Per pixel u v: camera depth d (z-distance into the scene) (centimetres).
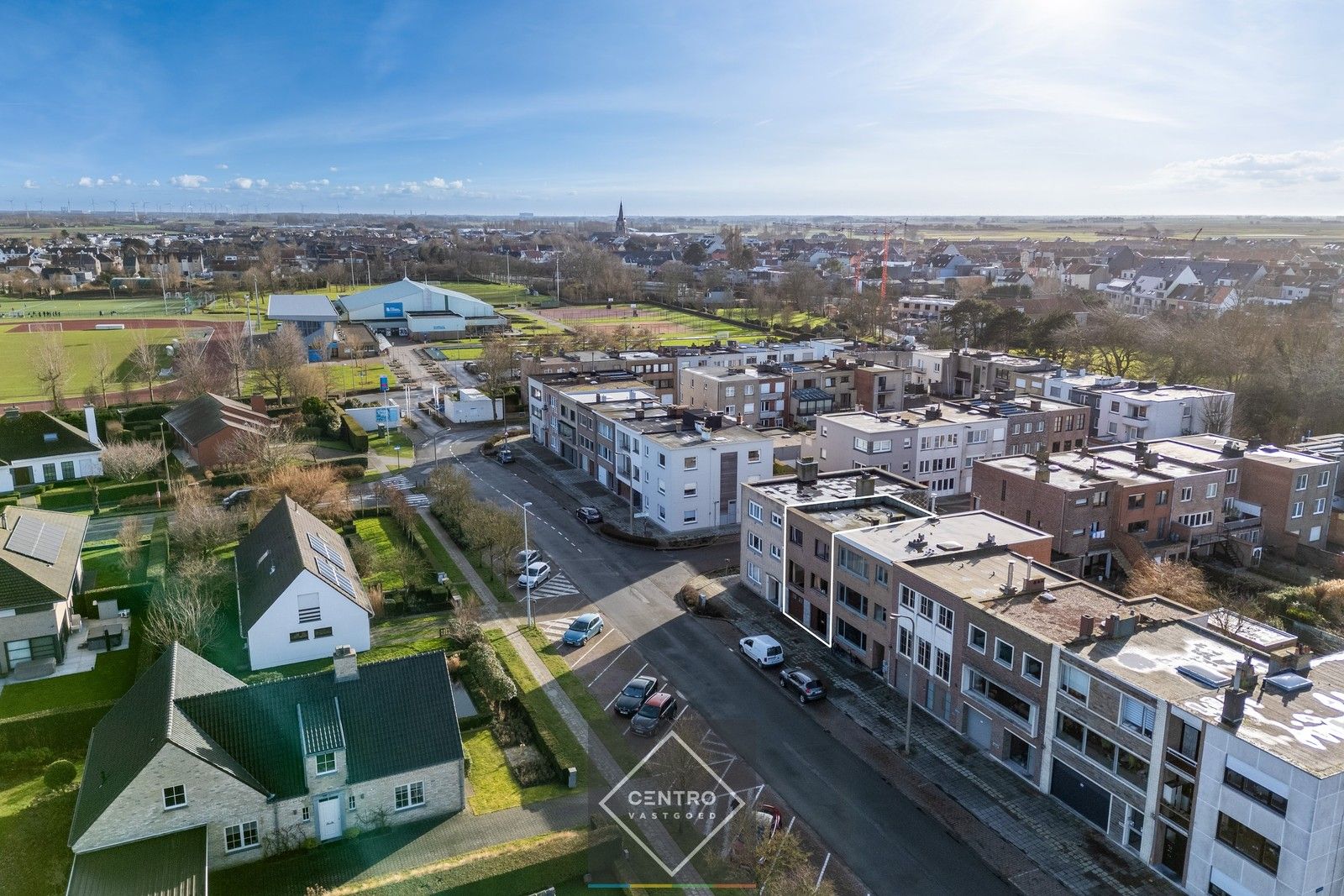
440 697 4588
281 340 14375
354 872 4053
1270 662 4347
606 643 6400
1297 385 12262
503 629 6581
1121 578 7781
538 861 3997
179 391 14088
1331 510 8850
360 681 4534
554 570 7756
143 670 5809
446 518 8725
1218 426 11231
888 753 5144
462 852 4181
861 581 6153
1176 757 4075
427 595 6906
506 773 4869
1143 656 4556
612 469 9981
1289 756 3638
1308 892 3591
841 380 13575
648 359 13975
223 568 7125
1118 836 4397
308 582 5953
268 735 4294
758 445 8931
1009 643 4944
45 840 4259
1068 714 4619
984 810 4647
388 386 15300
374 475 10644
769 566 7194
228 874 4041
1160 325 15912
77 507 9181
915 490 7512
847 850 4306
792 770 4944
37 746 4950
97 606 6650
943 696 5500
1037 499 7769
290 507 7081
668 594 7331
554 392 11538
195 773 3978
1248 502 8762
